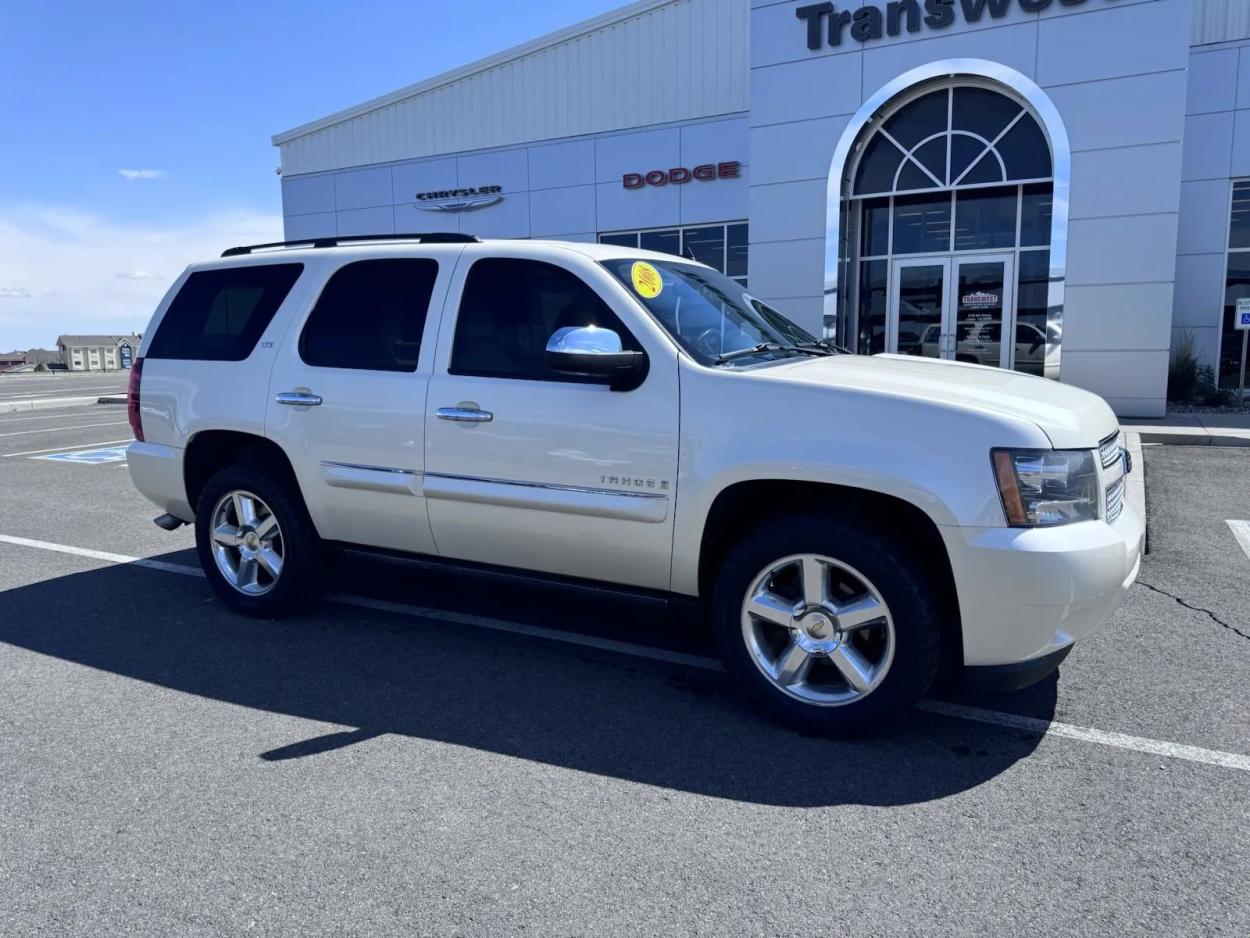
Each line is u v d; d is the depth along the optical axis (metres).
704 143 17.86
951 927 2.48
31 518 7.97
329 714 3.88
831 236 14.22
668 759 3.46
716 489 3.67
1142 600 5.34
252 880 2.70
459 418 4.23
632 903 2.59
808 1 13.94
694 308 4.25
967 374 4.06
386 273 4.67
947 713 3.86
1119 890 2.63
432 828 2.98
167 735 3.67
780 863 2.78
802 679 3.68
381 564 4.84
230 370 5.02
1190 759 3.43
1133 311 12.57
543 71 19.25
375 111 21.31
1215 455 10.40
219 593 5.23
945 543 3.30
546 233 19.70
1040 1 12.47
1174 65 11.95
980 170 13.55
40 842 2.91
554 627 4.99
